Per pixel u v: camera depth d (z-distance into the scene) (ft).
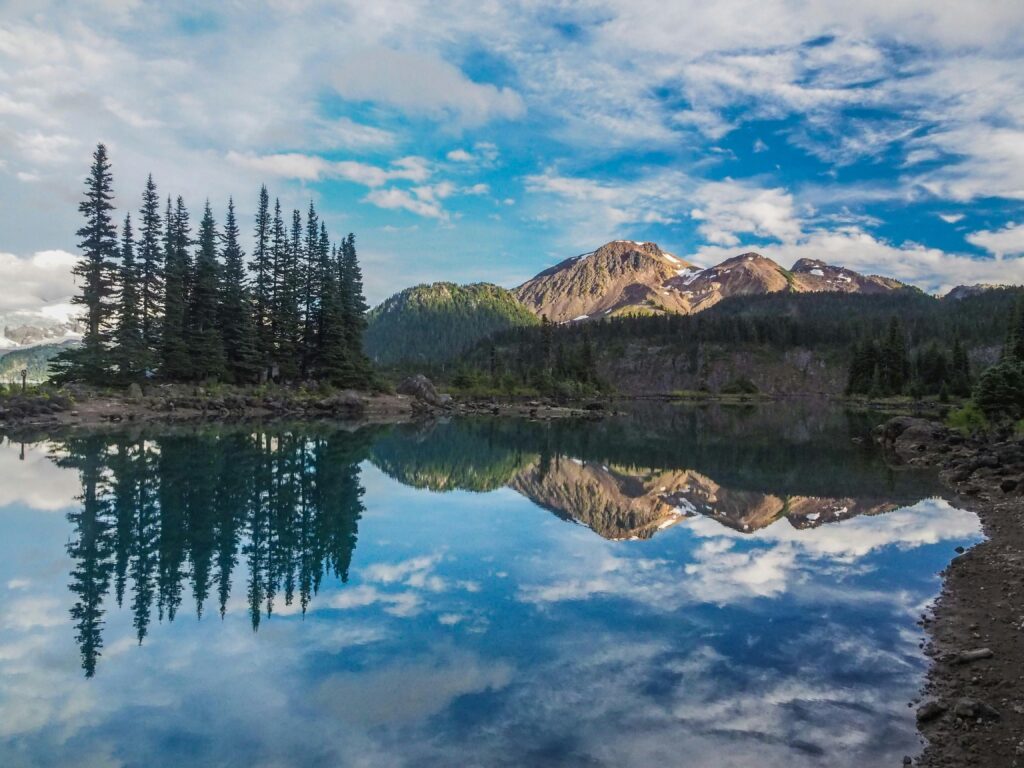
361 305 275.18
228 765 21.72
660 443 157.99
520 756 22.38
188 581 42.37
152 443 110.22
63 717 24.91
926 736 23.82
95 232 183.01
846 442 161.07
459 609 38.04
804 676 29.09
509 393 355.15
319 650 31.60
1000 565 46.47
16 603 37.65
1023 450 100.73
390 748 22.89
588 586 43.14
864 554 52.49
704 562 49.93
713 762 22.13
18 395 149.38
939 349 472.44
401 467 101.09
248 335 215.92
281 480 81.30
